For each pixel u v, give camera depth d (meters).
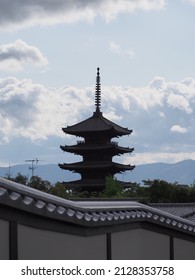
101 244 12.80
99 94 80.12
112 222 12.71
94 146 77.19
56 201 10.40
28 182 51.06
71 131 77.19
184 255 17.28
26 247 9.79
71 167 77.12
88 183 76.38
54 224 10.51
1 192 8.49
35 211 9.37
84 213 11.59
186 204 35.62
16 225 9.44
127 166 78.88
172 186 61.34
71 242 11.36
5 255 9.26
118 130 78.31
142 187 62.03
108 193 64.94
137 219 14.34
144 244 15.43
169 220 16.25
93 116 79.81
